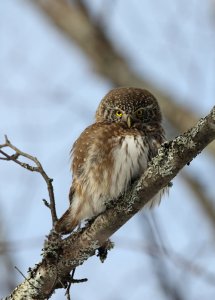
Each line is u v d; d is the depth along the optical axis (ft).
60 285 33.71
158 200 38.50
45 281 33.22
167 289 43.09
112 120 42.88
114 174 37.17
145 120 42.60
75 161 38.65
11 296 34.04
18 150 31.83
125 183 37.11
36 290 33.47
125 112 42.32
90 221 32.71
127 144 37.50
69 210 38.40
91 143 38.24
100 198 37.40
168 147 29.99
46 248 32.78
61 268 32.94
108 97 44.21
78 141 39.55
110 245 35.24
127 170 37.09
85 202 37.81
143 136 38.65
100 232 32.01
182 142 29.35
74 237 32.65
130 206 31.24
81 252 32.50
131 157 37.19
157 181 30.32
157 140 38.83
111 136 38.17
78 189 38.22
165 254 42.93
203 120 28.76
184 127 59.16
